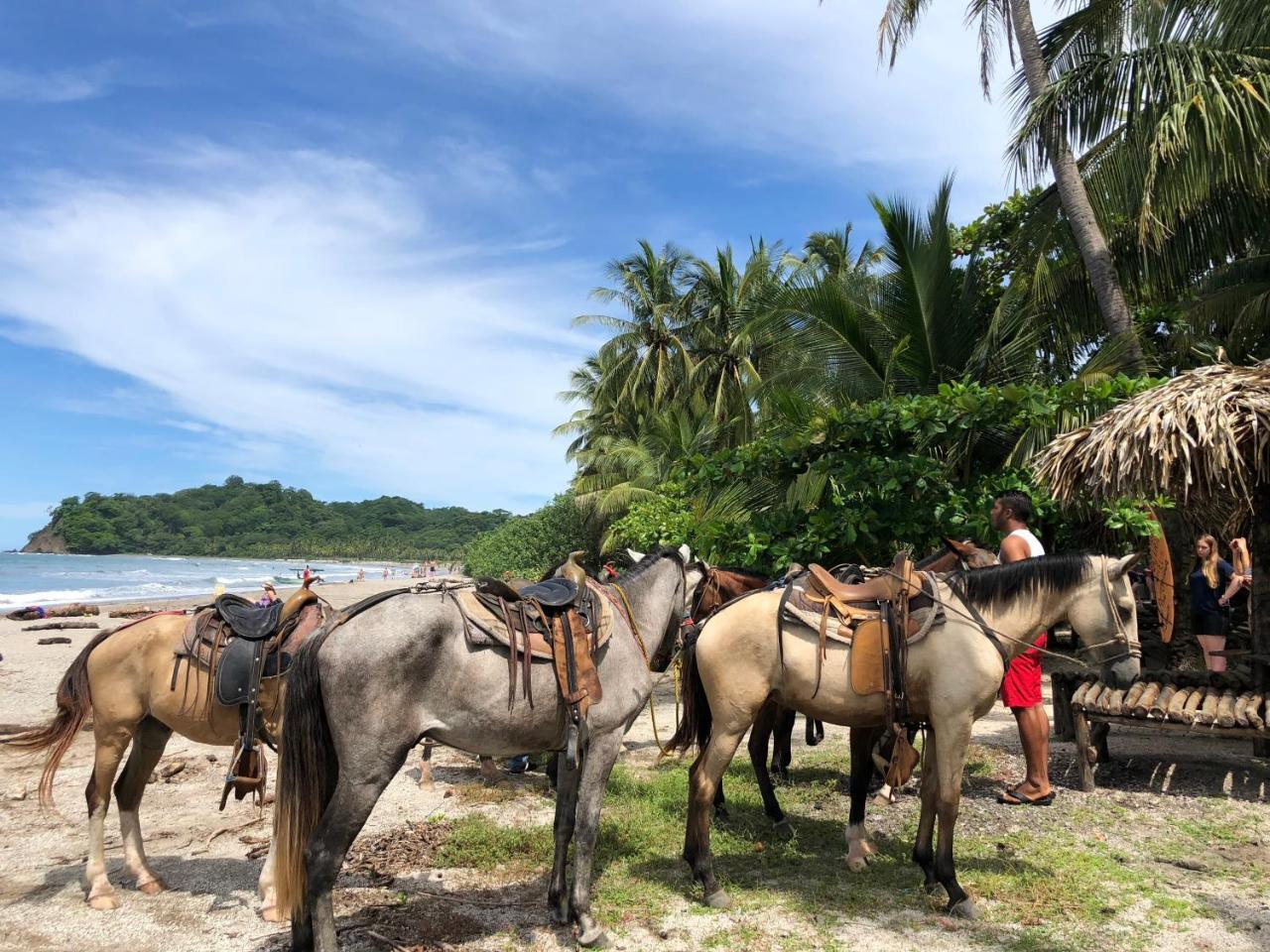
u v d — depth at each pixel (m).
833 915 3.97
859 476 7.02
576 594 3.98
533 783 6.41
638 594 4.68
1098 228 9.95
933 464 6.94
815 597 4.36
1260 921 3.86
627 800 5.85
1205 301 10.59
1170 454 4.95
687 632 4.79
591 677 3.77
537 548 31.91
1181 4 9.80
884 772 4.21
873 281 11.16
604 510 25.66
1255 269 10.77
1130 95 8.97
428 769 6.25
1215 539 8.66
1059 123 9.43
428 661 3.43
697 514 9.80
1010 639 4.19
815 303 10.48
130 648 4.19
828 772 6.71
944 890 4.20
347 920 3.88
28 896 4.16
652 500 14.73
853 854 4.59
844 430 7.33
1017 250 11.57
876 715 4.24
